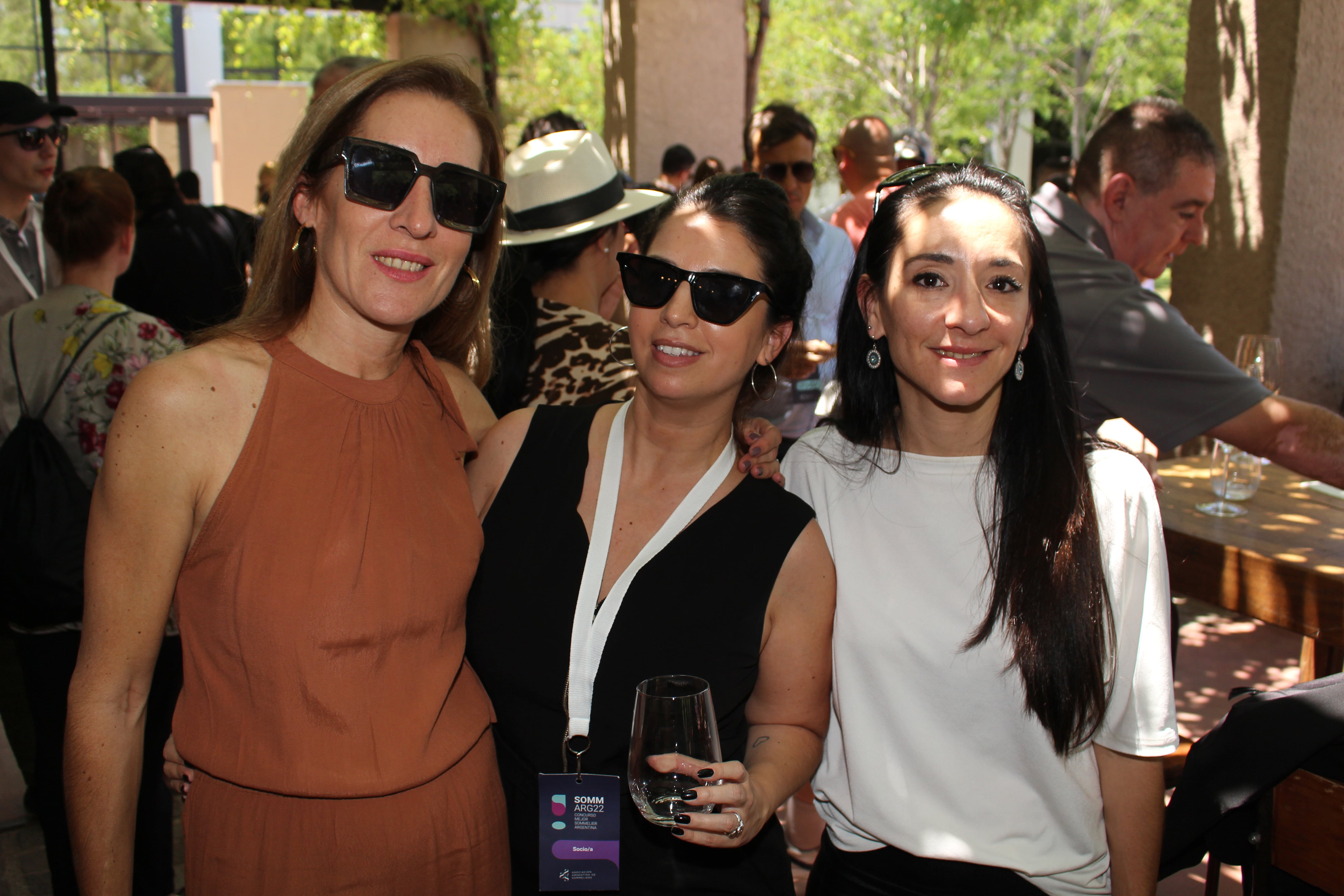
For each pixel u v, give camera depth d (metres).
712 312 1.50
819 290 4.11
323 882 1.38
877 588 1.61
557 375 2.21
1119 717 1.54
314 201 1.44
